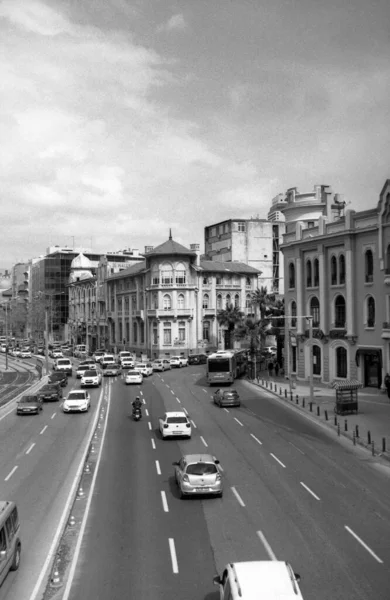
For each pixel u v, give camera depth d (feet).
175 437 115.24
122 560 56.13
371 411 143.43
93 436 118.73
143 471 90.22
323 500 75.05
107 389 200.75
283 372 235.20
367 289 177.58
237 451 103.86
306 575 52.42
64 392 195.83
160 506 72.79
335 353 191.52
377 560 55.67
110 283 386.93
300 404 156.76
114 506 72.95
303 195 236.84
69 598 48.52
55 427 129.80
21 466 94.17
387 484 82.69
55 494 78.18
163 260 315.99
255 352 228.22
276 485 82.17
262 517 68.39
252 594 36.27
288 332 214.69
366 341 178.19
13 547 52.80
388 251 169.27
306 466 92.99
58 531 63.87
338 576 52.21
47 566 54.70
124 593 49.32
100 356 319.68
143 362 285.64
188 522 66.80
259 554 57.21
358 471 89.92
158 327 315.37
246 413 145.89
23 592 49.37
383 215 170.30
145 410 152.97
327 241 192.03
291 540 61.00
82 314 458.50
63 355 386.52
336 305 191.72
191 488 74.79
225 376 204.95
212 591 49.57
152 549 58.80
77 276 494.18
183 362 285.84
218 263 342.03
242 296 343.67
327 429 124.06
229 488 80.74
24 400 150.41
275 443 110.52
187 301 316.19
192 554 57.41
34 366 331.36
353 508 71.72
